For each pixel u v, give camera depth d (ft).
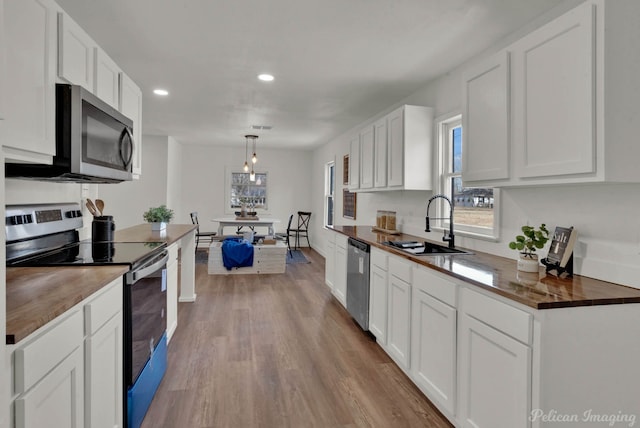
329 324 11.42
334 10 7.06
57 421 3.71
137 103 9.22
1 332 2.69
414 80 10.91
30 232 6.55
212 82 11.42
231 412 6.77
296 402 7.13
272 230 22.58
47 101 4.97
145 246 7.80
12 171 5.52
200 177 26.45
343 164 20.08
